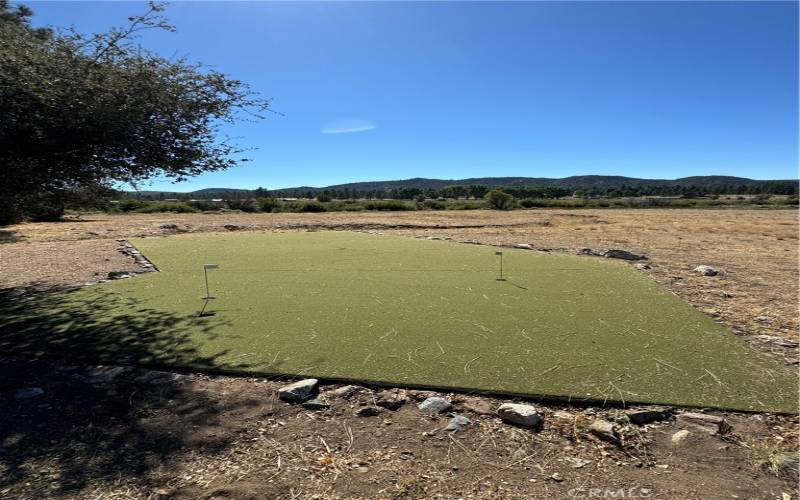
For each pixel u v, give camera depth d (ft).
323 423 8.98
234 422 9.04
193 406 9.62
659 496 6.79
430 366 11.13
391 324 14.38
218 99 17.10
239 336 13.48
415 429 8.71
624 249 34.65
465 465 7.62
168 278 22.49
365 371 10.93
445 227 58.90
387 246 34.04
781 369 10.78
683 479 7.17
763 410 8.98
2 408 9.59
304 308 16.39
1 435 8.59
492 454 7.91
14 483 7.22
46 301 18.01
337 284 20.44
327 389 10.32
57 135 15.12
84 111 14.44
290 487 7.11
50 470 7.55
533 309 15.96
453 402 9.62
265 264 26.27
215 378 10.89
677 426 8.61
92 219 78.79
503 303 16.84
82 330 14.21
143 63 15.78
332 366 11.23
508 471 7.45
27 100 13.94
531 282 20.56
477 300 17.30
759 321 14.75
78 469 7.57
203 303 17.33
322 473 7.44
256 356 11.96
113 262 28.81
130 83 15.33
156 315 15.79
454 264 25.63
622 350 11.98
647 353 11.76
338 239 39.63
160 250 33.50
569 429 8.57
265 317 15.33
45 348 12.74
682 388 9.86
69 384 10.67
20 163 16.28
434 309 16.07
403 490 7.00
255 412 9.39
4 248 36.81
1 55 13.75
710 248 35.76
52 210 21.04
